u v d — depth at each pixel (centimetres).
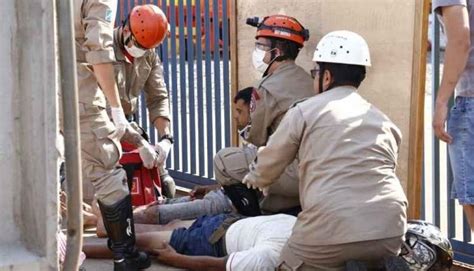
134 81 577
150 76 598
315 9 527
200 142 679
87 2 450
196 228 489
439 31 481
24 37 184
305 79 496
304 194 393
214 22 650
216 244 472
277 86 489
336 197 375
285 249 399
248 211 509
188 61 684
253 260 427
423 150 470
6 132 187
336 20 510
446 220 530
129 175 569
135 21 534
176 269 481
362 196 376
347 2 502
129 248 471
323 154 384
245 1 595
